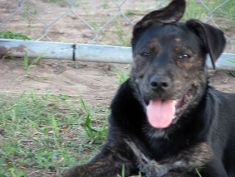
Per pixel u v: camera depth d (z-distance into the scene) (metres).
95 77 2.24
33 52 2.29
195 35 1.68
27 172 1.66
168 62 1.63
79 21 2.69
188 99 1.65
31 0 2.89
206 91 1.69
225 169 1.71
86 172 1.62
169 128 1.64
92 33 2.56
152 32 1.68
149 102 1.63
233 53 2.39
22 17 2.70
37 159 1.70
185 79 1.63
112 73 2.28
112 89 2.15
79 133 1.85
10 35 2.42
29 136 1.82
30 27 2.60
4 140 1.79
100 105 2.03
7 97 2.04
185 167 1.64
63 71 2.27
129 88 1.69
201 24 1.67
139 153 1.67
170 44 1.65
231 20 2.65
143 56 1.67
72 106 2.00
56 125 1.82
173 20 1.70
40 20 2.67
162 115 1.61
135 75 1.68
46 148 1.77
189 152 1.63
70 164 1.69
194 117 1.64
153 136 1.66
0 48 2.30
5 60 2.30
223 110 1.75
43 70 2.27
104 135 1.83
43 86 2.15
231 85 2.23
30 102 2.00
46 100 2.03
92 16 2.73
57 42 2.33
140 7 2.84
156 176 1.67
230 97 1.81
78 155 1.75
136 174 1.70
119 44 2.44
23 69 2.25
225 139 1.72
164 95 1.60
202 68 1.68
